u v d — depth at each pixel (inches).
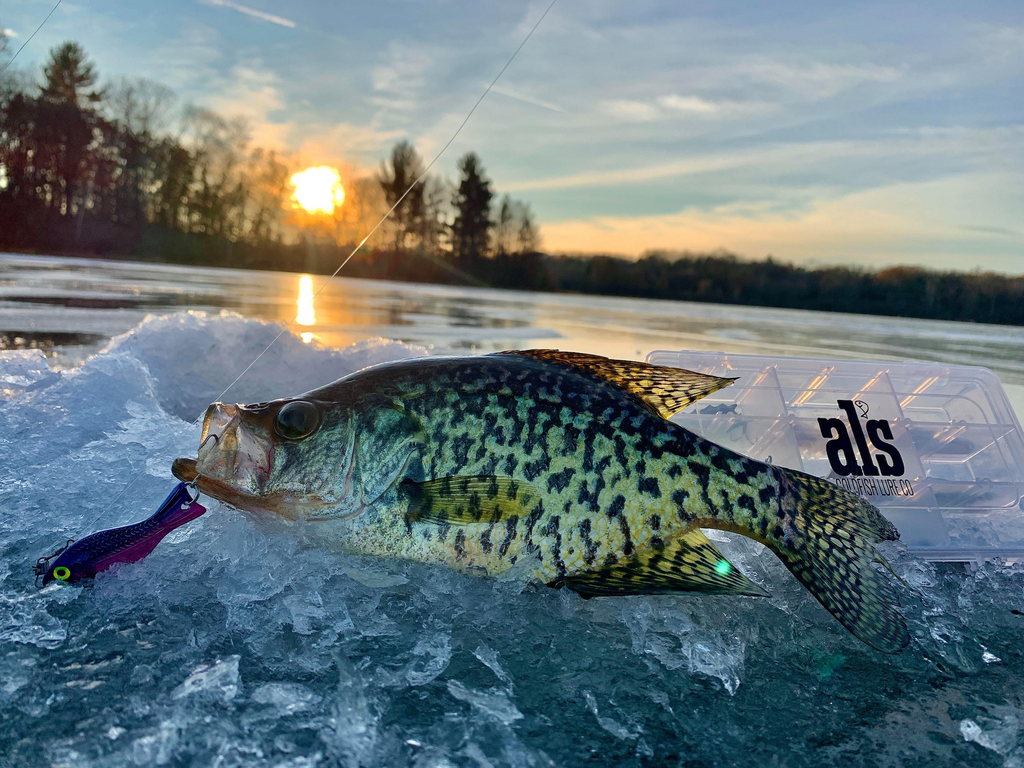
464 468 11.8
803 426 15.6
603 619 12.0
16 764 8.1
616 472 11.8
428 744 8.9
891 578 13.7
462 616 11.7
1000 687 11.1
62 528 13.0
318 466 11.8
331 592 11.9
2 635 10.2
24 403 17.3
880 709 10.4
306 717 9.2
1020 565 14.6
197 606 11.3
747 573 13.7
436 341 48.5
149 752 8.4
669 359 16.4
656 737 9.5
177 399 21.5
